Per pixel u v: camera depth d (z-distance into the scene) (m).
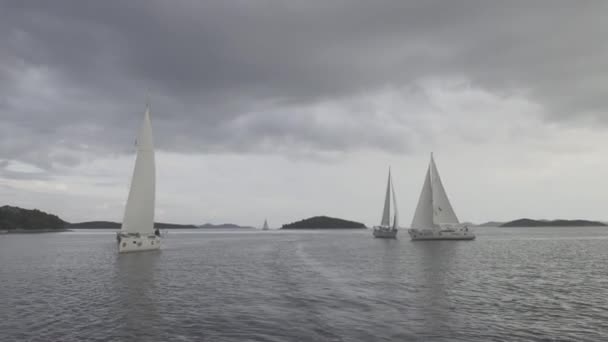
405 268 36.25
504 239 106.44
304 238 125.38
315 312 18.45
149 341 14.41
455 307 19.56
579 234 155.88
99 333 15.41
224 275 31.73
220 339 14.59
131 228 52.03
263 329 15.74
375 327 16.00
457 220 83.75
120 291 24.33
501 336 15.01
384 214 105.50
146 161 51.72
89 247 72.56
